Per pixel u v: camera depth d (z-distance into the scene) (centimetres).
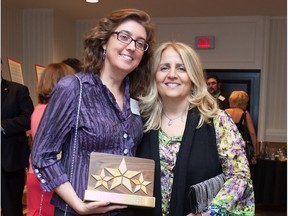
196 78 161
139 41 145
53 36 544
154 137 159
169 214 151
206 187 148
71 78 138
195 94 164
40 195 222
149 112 165
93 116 136
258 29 563
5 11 508
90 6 518
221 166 156
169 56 160
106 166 136
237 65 574
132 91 165
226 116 159
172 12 546
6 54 512
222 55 578
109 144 138
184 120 163
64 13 566
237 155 153
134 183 138
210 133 155
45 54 546
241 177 151
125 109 150
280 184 443
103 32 144
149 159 145
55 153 133
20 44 548
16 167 290
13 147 288
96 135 134
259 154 470
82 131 135
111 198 134
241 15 560
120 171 138
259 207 476
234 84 583
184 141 155
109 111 140
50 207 217
